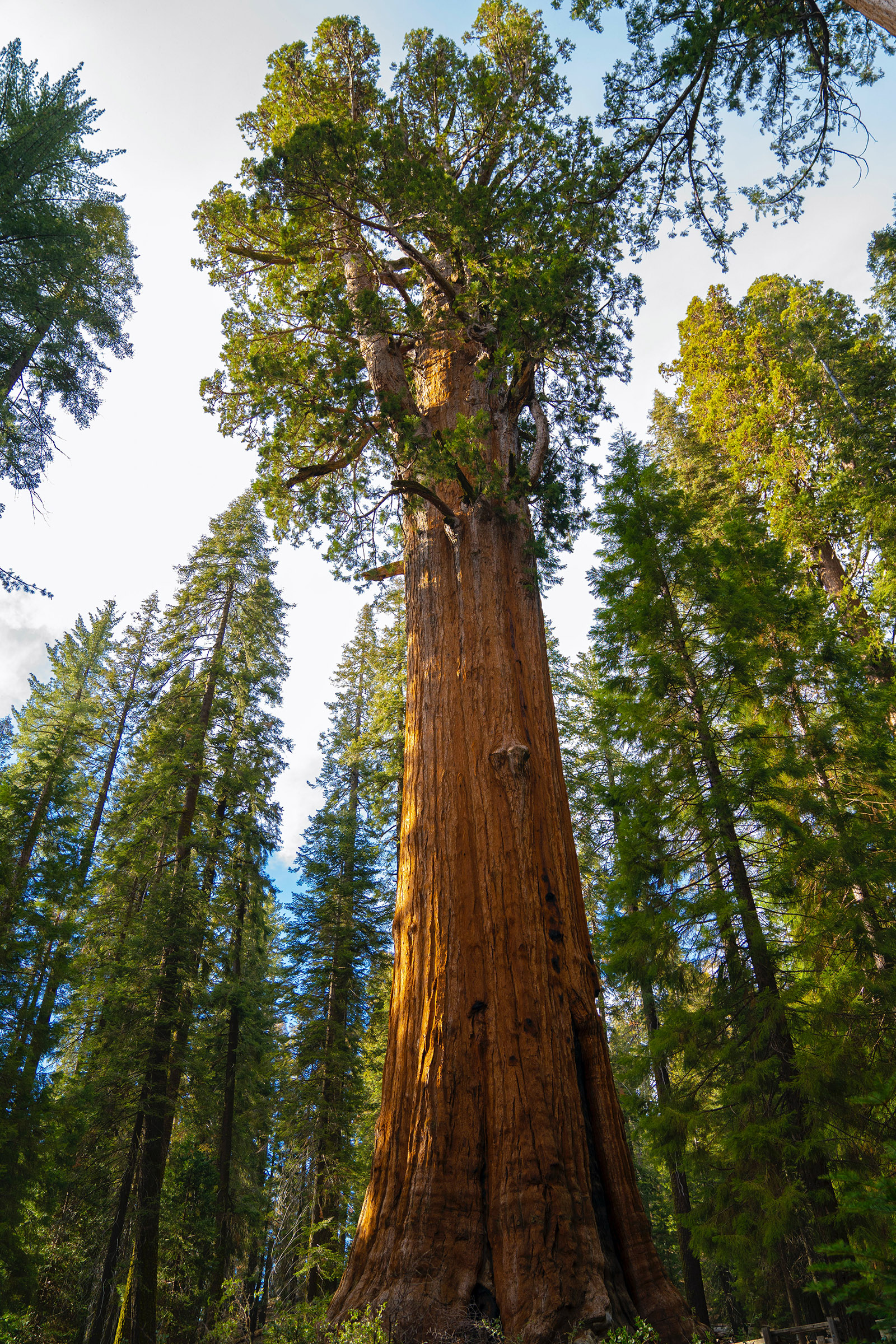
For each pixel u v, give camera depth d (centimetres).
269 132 1619
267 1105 2234
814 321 2255
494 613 1041
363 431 1159
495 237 1178
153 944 1781
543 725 989
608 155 1131
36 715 2956
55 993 1738
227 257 1600
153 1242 1586
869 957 1087
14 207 1320
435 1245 662
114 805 2633
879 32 985
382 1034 2447
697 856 1185
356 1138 2312
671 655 1298
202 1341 1191
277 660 2577
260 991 2247
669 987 1179
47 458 1417
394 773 2172
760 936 1061
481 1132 727
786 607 1284
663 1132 1030
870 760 1219
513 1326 608
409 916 870
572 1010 802
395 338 1345
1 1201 1407
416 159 1222
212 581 2506
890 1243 437
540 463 1201
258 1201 1997
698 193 1148
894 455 1916
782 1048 1010
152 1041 1714
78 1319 1694
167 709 2314
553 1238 653
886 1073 955
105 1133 1708
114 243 1562
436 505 1070
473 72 1277
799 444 2066
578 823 2056
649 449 2620
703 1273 2516
